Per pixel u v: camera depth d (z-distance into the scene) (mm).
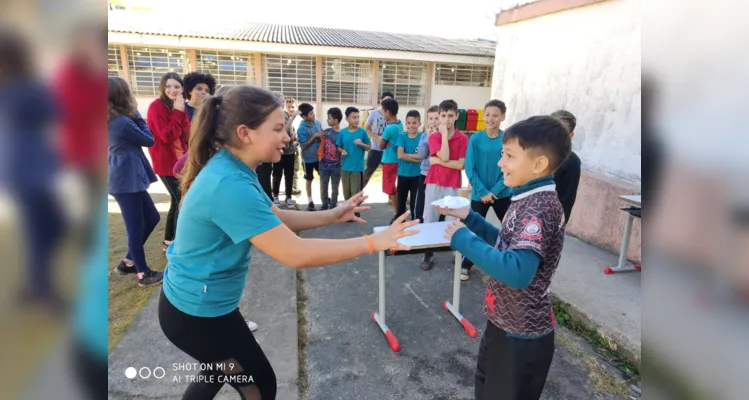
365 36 15172
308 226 1752
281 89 12781
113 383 2072
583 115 4215
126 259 3271
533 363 1425
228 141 1313
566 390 2188
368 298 3121
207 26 12805
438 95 13773
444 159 3426
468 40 18141
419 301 3084
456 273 2795
